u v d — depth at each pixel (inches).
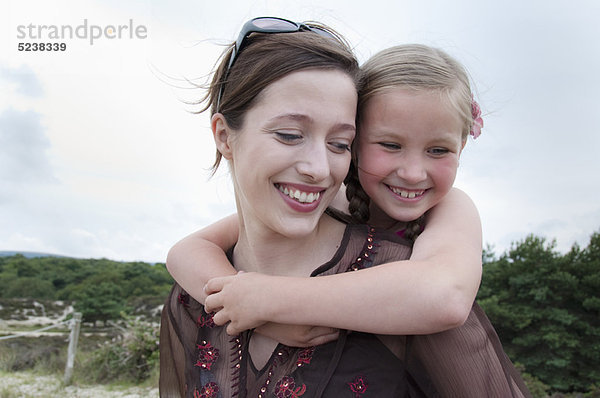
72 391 373.1
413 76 58.3
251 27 54.3
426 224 63.9
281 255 58.6
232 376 56.8
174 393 71.6
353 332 52.7
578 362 504.1
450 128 59.4
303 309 49.9
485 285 590.2
